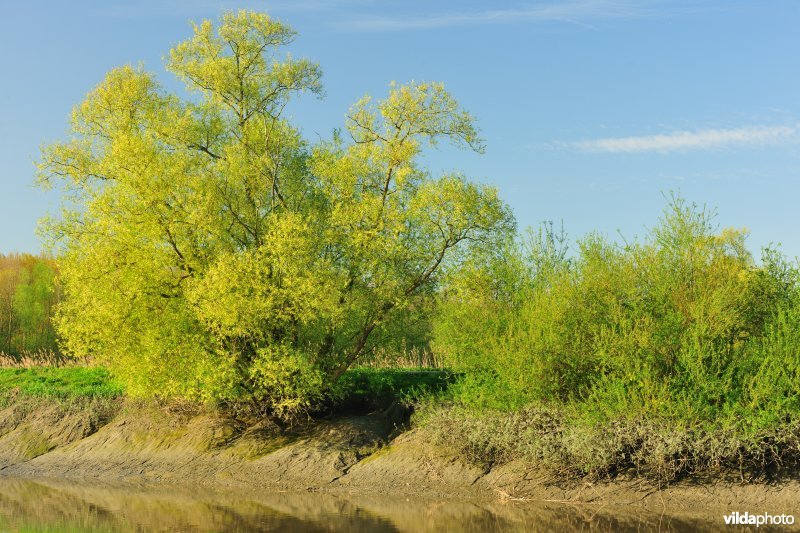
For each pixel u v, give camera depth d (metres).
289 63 26.09
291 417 25.09
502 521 17.67
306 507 19.84
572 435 18.91
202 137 26.00
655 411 18.41
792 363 17.72
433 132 24.61
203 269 23.84
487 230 24.19
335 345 25.44
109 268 23.12
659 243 20.45
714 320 18.84
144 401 27.88
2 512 19.92
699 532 16.17
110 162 23.92
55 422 28.61
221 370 23.39
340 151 25.59
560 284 20.78
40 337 59.34
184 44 25.62
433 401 23.11
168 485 23.39
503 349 20.48
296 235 22.67
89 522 18.55
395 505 19.84
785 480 17.94
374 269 24.08
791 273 19.86
